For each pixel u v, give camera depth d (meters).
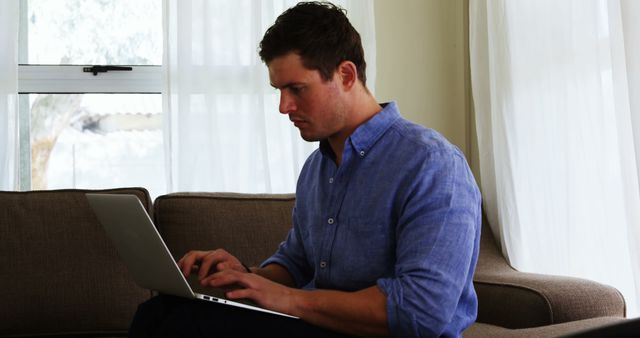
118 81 2.96
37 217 2.12
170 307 1.33
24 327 2.06
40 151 2.93
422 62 3.13
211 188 2.83
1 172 2.68
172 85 2.84
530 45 2.54
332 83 1.42
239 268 1.52
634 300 2.21
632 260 2.06
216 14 2.87
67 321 2.08
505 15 2.63
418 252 1.30
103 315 2.10
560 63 2.41
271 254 2.21
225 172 2.85
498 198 2.68
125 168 2.98
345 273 1.43
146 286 1.48
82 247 2.12
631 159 2.07
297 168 2.88
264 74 2.87
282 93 1.43
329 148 1.52
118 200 1.34
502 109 2.65
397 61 3.11
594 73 2.28
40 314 2.06
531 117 2.55
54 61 2.95
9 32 2.72
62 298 2.07
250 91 2.87
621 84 2.08
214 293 1.37
